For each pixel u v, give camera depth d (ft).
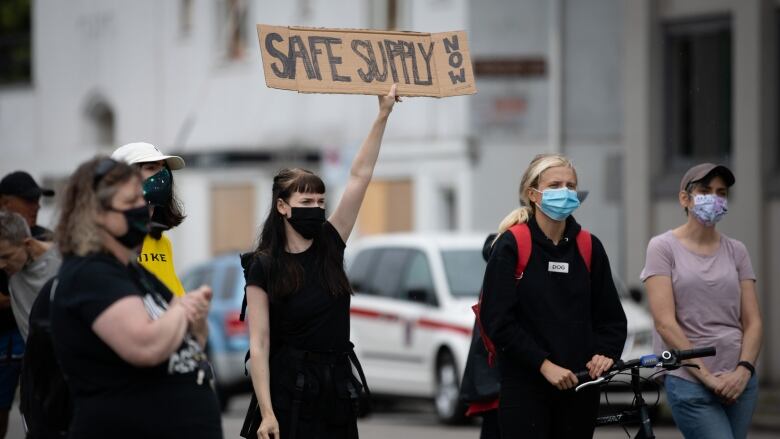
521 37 197.67
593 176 197.16
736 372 60.70
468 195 201.05
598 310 56.95
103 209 42.06
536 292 55.01
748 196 150.00
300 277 54.34
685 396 61.21
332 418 54.34
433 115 207.62
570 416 56.03
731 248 62.69
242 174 241.35
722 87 156.87
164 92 256.11
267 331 54.49
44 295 48.55
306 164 224.53
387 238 133.59
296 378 54.08
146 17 258.98
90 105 271.69
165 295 44.93
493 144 199.82
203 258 249.14
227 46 244.83
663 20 159.02
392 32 58.34
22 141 286.25
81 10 272.72
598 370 54.39
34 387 48.57
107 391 42.06
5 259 61.93
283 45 56.44
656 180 159.12
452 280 122.83
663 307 61.41
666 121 159.53
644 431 55.62
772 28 149.59
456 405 118.73
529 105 198.29
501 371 55.93
